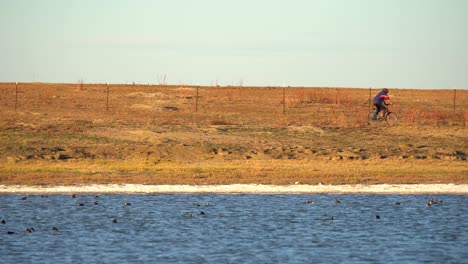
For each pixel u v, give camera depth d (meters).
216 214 96.62
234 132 161.12
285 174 121.75
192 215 95.62
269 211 98.56
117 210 98.25
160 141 148.00
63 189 110.25
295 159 137.00
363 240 84.75
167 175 120.44
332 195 109.38
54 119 181.12
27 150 137.12
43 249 79.06
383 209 100.81
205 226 90.38
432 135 163.38
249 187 113.31
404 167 129.88
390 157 139.50
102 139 148.75
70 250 78.81
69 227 89.12
